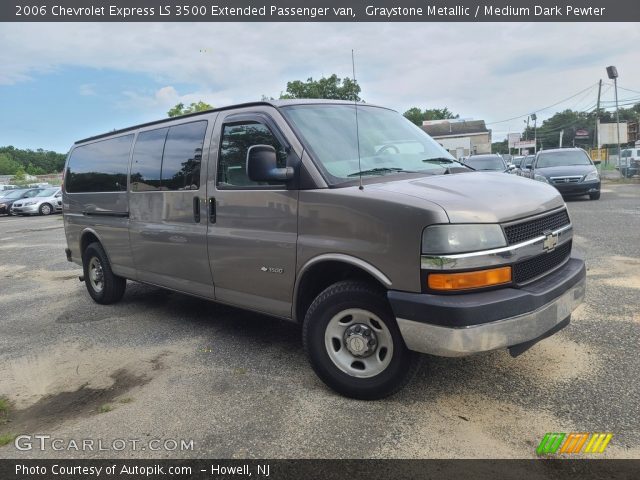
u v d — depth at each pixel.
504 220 2.95
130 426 3.19
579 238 8.45
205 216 4.21
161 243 4.76
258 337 4.66
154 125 5.00
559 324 3.15
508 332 2.82
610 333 4.15
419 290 2.89
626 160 27.66
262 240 3.71
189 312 5.64
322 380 3.44
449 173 3.84
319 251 3.33
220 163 4.10
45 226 18.80
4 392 3.82
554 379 3.43
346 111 4.11
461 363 3.75
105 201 5.64
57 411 3.47
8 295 7.11
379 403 3.26
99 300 6.18
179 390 3.64
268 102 3.82
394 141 4.10
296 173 3.48
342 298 3.23
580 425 2.89
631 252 7.12
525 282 3.06
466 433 2.88
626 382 3.33
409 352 3.09
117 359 4.33
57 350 4.65
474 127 61.84
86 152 6.21
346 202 3.19
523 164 18.67
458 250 2.81
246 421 3.15
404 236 2.92
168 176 4.64
